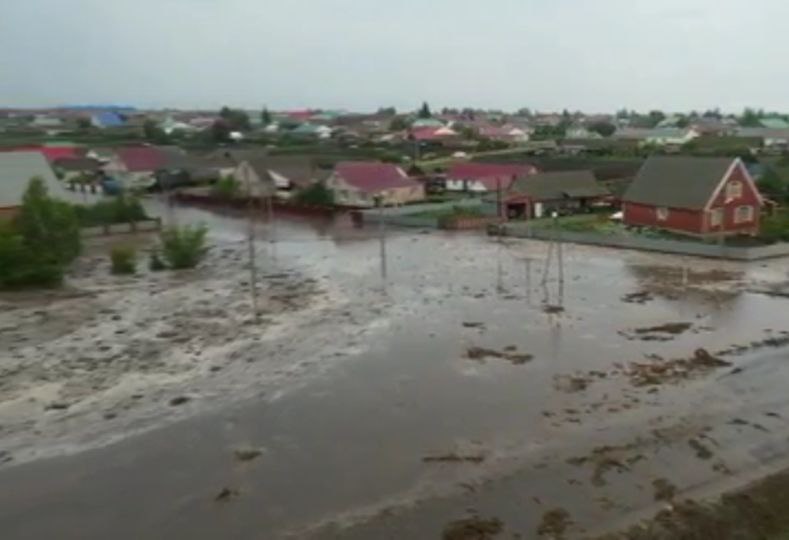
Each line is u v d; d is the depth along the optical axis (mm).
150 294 33312
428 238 46938
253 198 63719
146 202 68562
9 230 35688
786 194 51188
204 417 19922
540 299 31047
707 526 14055
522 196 51781
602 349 24578
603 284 33312
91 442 18609
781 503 14844
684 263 37188
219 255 42781
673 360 23328
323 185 62594
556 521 14523
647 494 15383
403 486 16141
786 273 34594
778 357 23531
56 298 32844
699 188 42750
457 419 19406
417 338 26203
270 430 19078
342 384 22031
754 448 17312
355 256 41594
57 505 15773
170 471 17094
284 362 23969
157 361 24297
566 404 20172
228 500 15797
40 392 21781
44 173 52375
